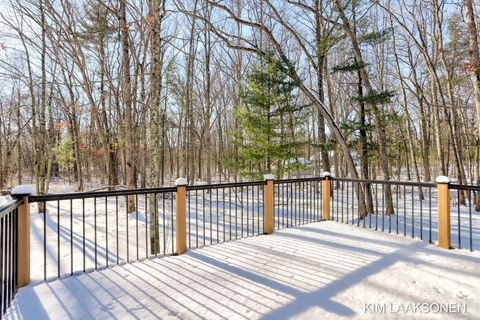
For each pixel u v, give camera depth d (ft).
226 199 38.60
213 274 9.96
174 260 11.46
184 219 12.62
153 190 11.85
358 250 12.46
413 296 8.18
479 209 28.89
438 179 13.00
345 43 34.27
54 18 21.79
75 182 64.08
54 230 21.83
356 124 24.88
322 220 19.25
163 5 17.08
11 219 8.34
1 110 51.83
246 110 32.96
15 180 65.67
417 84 43.98
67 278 9.78
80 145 49.83
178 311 7.52
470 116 54.60
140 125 31.55
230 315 7.26
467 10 19.83
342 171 63.77
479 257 11.32
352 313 7.29
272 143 32.32
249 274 9.91
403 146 67.31
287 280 9.37
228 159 36.14
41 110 30.83
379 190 49.42
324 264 10.80
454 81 36.58
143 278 9.70
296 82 23.89
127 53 27.30
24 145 75.15
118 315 7.38
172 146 74.79
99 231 21.50
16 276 8.77
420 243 13.44
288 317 7.13
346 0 24.73
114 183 42.93
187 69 47.52
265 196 15.80
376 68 48.14
